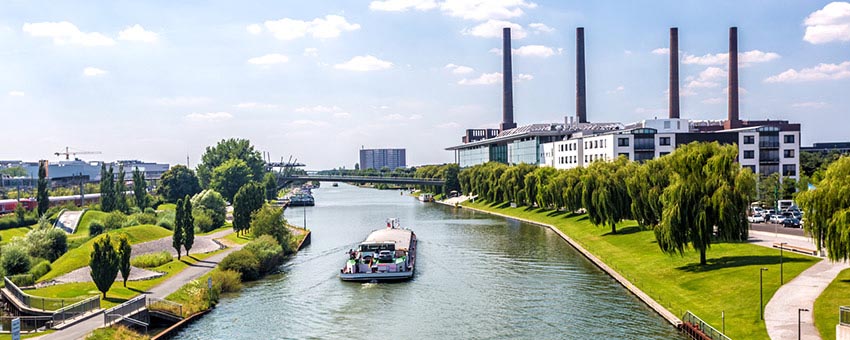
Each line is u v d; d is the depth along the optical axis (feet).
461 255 365.81
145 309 214.28
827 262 244.22
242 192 437.99
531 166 624.59
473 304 246.88
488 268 320.50
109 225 441.27
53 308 218.38
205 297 248.11
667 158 317.83
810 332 172.24
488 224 538.06
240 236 435.53
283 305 250.57
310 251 396.98
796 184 518.78
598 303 240.32
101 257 231.09
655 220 331.98
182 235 333.42
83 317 206.39
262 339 206.69
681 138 565.53
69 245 369.50
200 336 209.77
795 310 190.80
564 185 485.56
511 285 277.85
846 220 198.59
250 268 302.86
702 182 261.24
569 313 228.02
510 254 363.35
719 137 562.25
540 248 383.65
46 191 498.69
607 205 380.99
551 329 210.18
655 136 564.71
